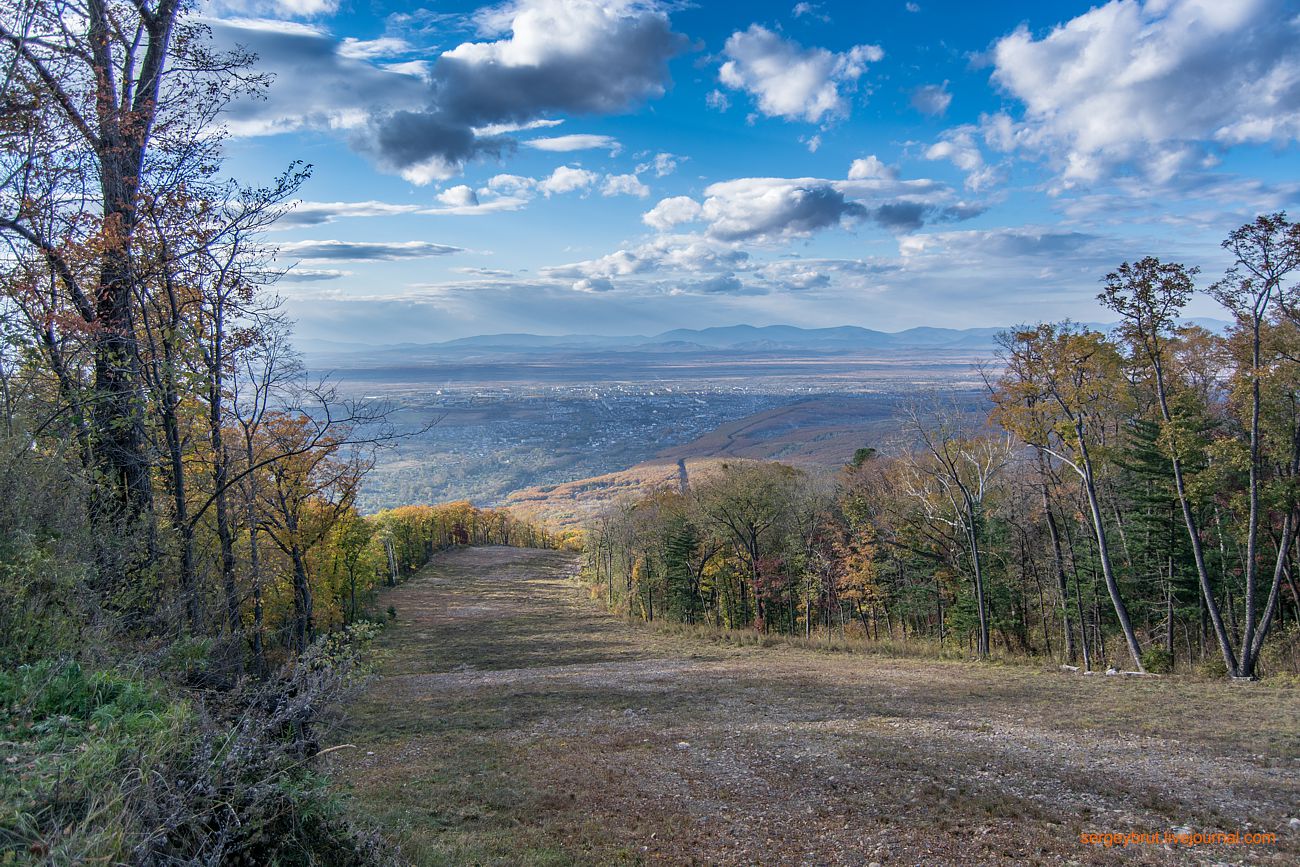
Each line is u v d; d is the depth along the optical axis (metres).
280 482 17.17
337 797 5.82
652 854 8.79
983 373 25.69
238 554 14.36
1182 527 28.00
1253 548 20.17
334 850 5.53
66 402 8.51
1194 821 9.10
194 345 11.59
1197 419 25.50
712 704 18.59
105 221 9.50
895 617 42.75
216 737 5.16
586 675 25.89
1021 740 13.35
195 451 13.23
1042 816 9.48
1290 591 27.78
